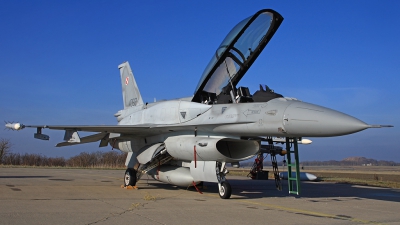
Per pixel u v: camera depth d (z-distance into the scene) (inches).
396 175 1252.5
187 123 412.5
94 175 836.0
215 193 431.8
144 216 248.5
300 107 329.7
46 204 297.9
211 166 386.3
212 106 403.5
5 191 391.5
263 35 398.0
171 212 269.7
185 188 492.4
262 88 386.9
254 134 362.0
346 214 283.1
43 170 1130.7
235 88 421.1
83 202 317.7
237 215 264.1
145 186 518.0
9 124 428.5
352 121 300.2
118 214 254.5
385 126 289.9
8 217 231.5
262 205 329.4
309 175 788.0
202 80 425.7
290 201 366.6
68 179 658.8
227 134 386.0
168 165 480.4
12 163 1958.7
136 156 488.1
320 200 382.0
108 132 475.2
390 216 276.5
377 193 479.5
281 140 446.9
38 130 446.9
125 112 602.9
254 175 774.5
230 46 391.9
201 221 235.6
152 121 471.2
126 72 636.7
